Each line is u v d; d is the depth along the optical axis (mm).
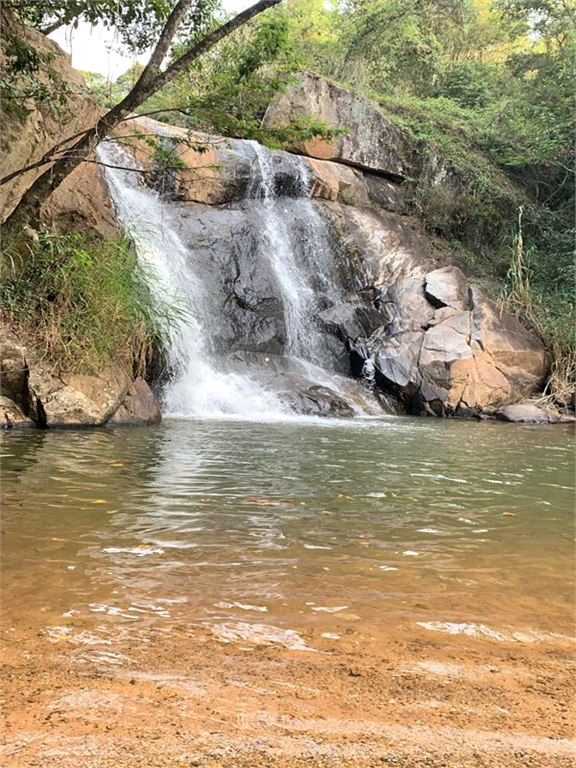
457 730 1487
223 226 11594
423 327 11883
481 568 2760
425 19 23469
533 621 2205
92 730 1426
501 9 23750
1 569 2512
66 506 3500
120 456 5094
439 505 3951
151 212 10938
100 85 11398
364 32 19016
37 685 1627
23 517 3250
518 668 1847
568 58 20000
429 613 2240
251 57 7836
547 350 12047
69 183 8914
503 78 23594
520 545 3137
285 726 1478
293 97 14492
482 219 16531
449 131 18281
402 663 1846
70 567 2564
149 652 1850
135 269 8469
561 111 19000
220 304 10734
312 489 4230
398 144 16219
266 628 2061
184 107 7988
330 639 1995
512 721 1540
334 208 13906
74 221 8820
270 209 12867
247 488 4164
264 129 8375
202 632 2010
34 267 7477
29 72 7539
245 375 10148
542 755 1395
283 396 9461
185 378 9258
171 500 3746
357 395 10852
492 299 12906
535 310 12852
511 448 6824
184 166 8375
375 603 2314
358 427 8195
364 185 15305
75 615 2100
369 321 12305
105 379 7207
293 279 12219
